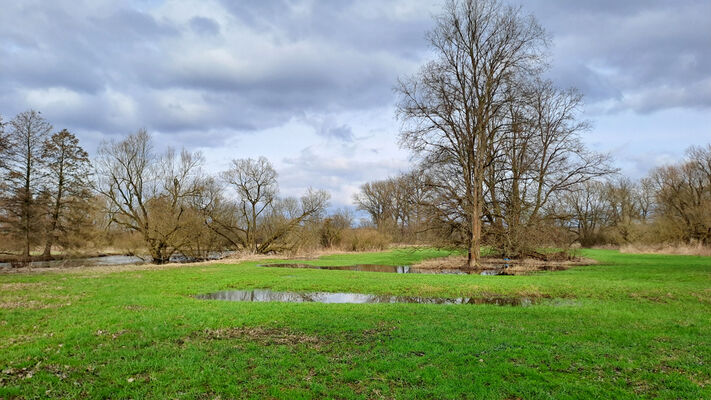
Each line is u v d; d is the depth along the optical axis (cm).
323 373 739
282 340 949
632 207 7156
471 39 2897
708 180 5662
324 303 1441
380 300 1619
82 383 695
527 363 788
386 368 757
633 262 3148
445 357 817
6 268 2939
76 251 3947
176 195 4128
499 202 3125
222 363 789
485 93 2877
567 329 1046
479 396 640
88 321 1127
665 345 905
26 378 711
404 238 7250
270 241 4812
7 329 1046
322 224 5566
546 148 3488
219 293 1780
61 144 3988
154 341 941
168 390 666
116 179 4000
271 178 4891
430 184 3067
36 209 3344
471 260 2991
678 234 4834
